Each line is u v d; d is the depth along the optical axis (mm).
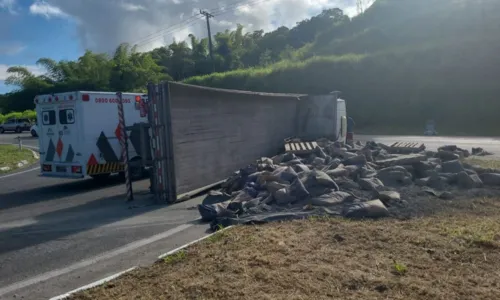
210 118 11039
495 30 39188
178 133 9758
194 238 6645
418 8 50219
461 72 33781
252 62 71625
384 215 6770
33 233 7484
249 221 6797
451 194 7973
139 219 8203
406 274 4391
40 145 13141
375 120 37094
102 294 4344
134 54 55344
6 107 57719
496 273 4375
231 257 5113
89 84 51531
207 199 8734
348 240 5566
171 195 9578
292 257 4992
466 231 5738
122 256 5945
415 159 9984
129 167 10367
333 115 15984
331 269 4562
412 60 35750
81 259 5926
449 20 45000
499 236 5473
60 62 57281
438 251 5027
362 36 51406
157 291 4312
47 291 4828
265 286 4223
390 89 36562
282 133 15242
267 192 8320
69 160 12578
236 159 12266
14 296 4719
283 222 6707
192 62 66562
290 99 15820
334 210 7188
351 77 38094
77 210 9445
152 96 9523
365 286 4141
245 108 12820
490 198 7848
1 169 17953
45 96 12719
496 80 32531
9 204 10609
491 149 17891
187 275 4660
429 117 34906
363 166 9773
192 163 10266
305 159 11805
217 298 4039
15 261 5957
